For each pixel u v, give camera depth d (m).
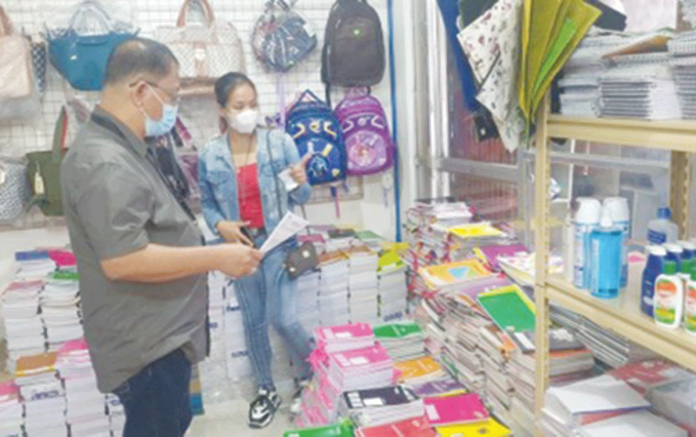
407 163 3.99
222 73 3.43
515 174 2.98
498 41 1.50
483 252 2.75
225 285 3.08
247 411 3.00
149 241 1.69
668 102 1.23
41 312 3.03
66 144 3.31
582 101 1.43
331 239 3.52
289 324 2.90
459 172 3.52
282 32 3.63
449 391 2.36
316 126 3.62
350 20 3.70
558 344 1.97
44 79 3.37
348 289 3.38
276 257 2.85
